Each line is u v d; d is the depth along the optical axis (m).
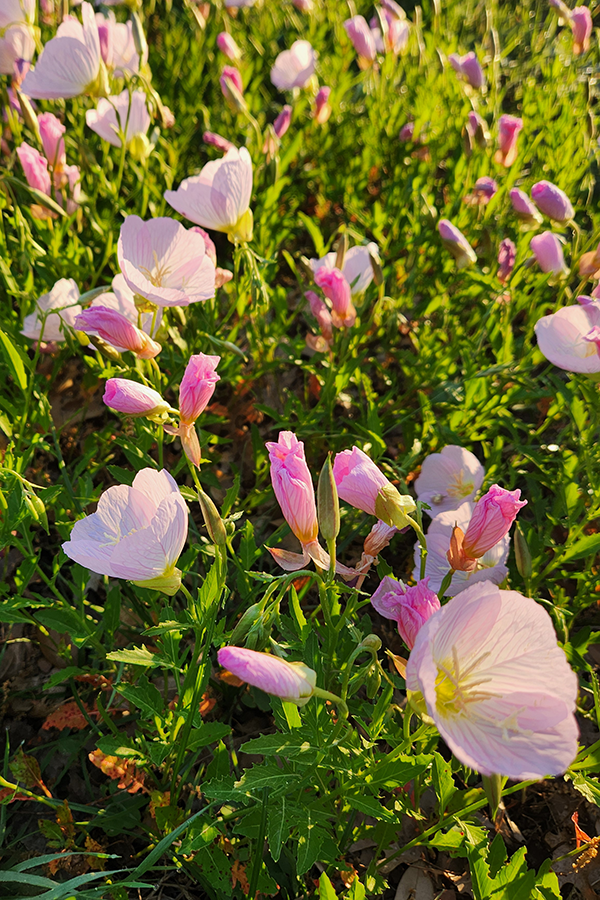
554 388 0.57
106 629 0.45
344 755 0.38
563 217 0.56
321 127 0.85
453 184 0.76
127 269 0.43
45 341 0.55
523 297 0.63
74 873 0.42
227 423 0.65
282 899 0.41
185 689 0.39
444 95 0.87
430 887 0.43
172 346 0.60
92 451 0.51
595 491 0.49
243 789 0.35
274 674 0.31
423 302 0.68
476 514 0.35
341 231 0.64
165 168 0.66
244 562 0.46
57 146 0.62
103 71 0.59
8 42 0.63
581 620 0.53
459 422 0.57
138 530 0.35
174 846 0.42
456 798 0.40
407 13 1.25
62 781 0.46
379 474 0.36
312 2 1.01
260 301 0.54
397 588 0.36
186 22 1.01
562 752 0.30
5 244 0.64
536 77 1.06
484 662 0.32
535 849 0.45
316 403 0.67
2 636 0.52
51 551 0.55
